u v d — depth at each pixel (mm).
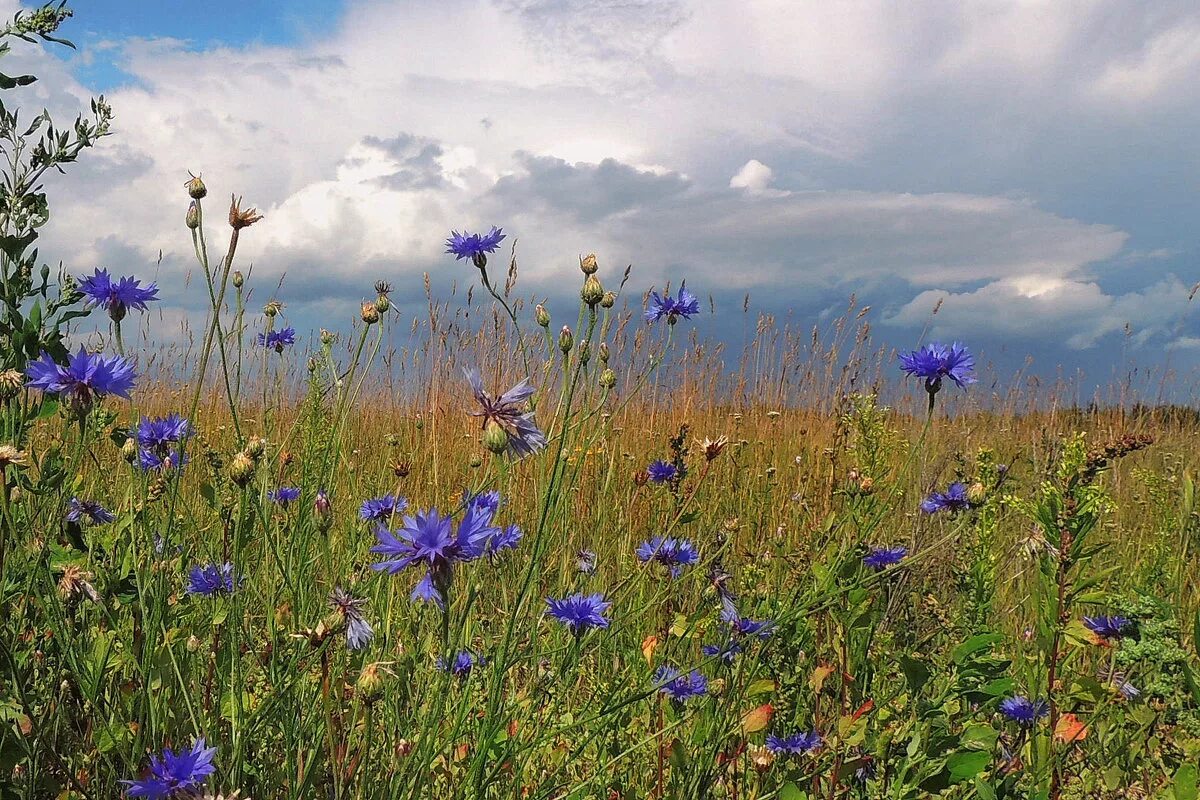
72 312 651
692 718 667
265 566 667
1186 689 631
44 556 573
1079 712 670
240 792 537
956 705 653
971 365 682
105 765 584
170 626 655
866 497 765
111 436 685
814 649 768
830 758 636
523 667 707
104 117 682
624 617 677
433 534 488
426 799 563
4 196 651
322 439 814
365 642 530
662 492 1010
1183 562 1016
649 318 725
